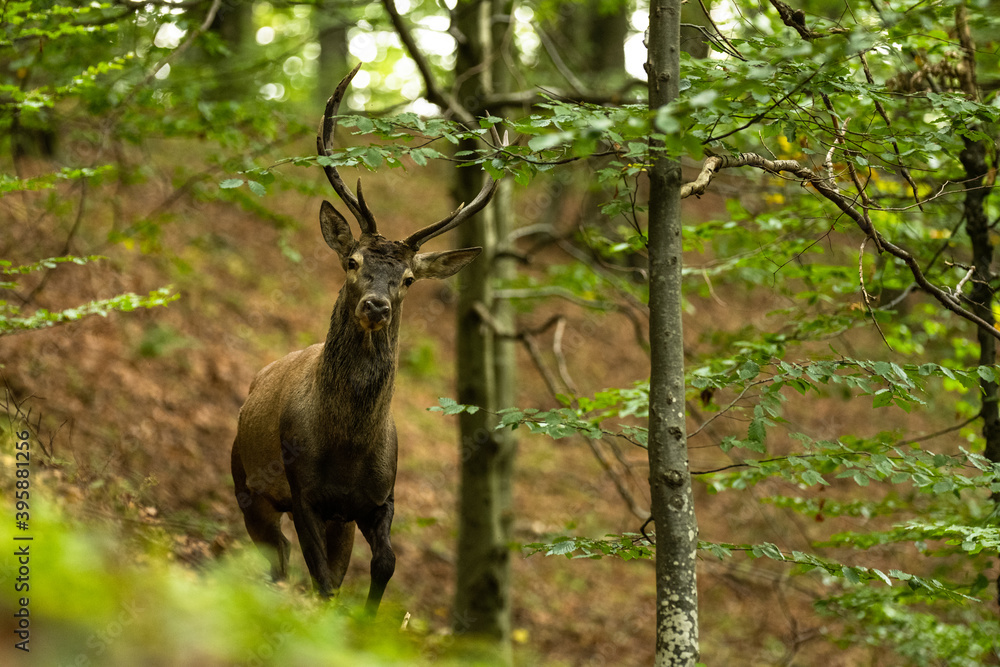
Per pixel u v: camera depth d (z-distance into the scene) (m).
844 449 7.78
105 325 17.44
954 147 7.71
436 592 16.70
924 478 7.69
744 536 20.23
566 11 21.39
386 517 8.02
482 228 14.88
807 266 10.80
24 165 16.81
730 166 7.41
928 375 7.68
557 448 23.94
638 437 7.75
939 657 10.11
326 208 8.27
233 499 14.81
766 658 17.09
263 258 24.59
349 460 7.78
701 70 7.35
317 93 28.73
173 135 12.82
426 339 25.91
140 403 15.95
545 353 27.09
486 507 14.67
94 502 6.64
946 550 9.55
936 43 9.40
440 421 23.08
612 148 7.22
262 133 13.26
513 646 16.03
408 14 17.89
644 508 22.09
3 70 12.28
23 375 14.29
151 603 2.23
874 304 10.71
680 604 6.50
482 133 6.57
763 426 7.22
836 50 5.95
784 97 6.50
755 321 25.02
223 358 19.27
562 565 19.70
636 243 8.02
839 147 7.70
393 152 6.25
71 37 10.95
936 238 10.96
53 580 2.09
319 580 7.48
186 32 11.83
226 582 2.55
